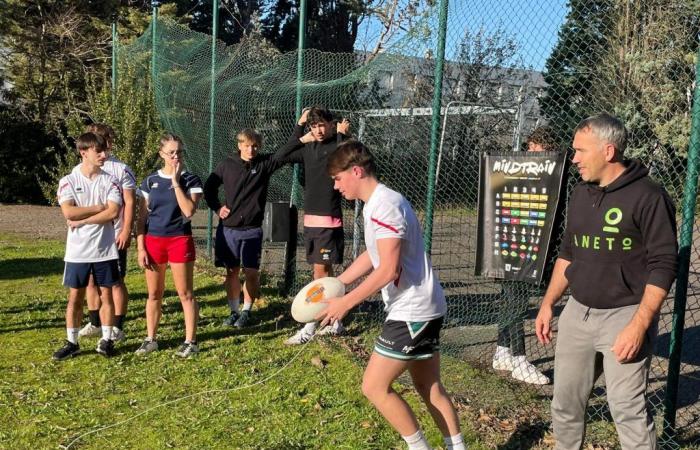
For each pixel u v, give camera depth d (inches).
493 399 185.6
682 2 167.6
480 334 221.8
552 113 187.5
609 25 176.4
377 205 127.6
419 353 131.5
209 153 380.8
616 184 121.9
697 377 203.9
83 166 215.9
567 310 131.6
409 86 249.6
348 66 301.1
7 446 157.6
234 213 257.0
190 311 224.2
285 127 315.6
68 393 191.3
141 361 219.3
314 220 241.3
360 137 269.9
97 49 812.6
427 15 214.1
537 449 157.1
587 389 131.0
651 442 120.2
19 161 757.9
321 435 163.9
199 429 167.3
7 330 254.4
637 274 121.6
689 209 147.8
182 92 421.1
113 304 224.2
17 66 807.7
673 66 169.0
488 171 184.7
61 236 521.0
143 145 474.0
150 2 992.2
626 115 174.2
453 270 321.1
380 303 287.6
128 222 224.8
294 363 217.8
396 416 132.3
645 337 118.2
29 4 823.1
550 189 173.3
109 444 159.6
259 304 293.7
